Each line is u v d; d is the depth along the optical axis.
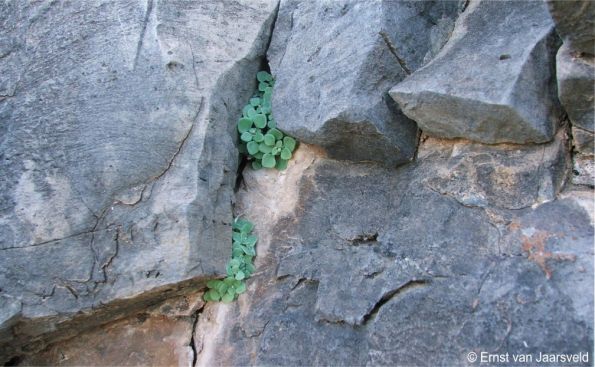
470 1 2.14
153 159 2.09
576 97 1.77
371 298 1.93
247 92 2.35
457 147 2.02
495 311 1.73
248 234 2.29
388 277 1.93
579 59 1.73
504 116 1.81
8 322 2.01
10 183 2.08
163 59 2.15
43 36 2.21
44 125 2.11
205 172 2.13
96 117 2.10
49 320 2.06
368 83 2.01
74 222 2.05
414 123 2.09
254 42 2.29
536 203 1.85
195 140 2.12
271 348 2.05
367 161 2.19
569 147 1.89
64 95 2.13
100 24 2.20
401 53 2.04
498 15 2.00
